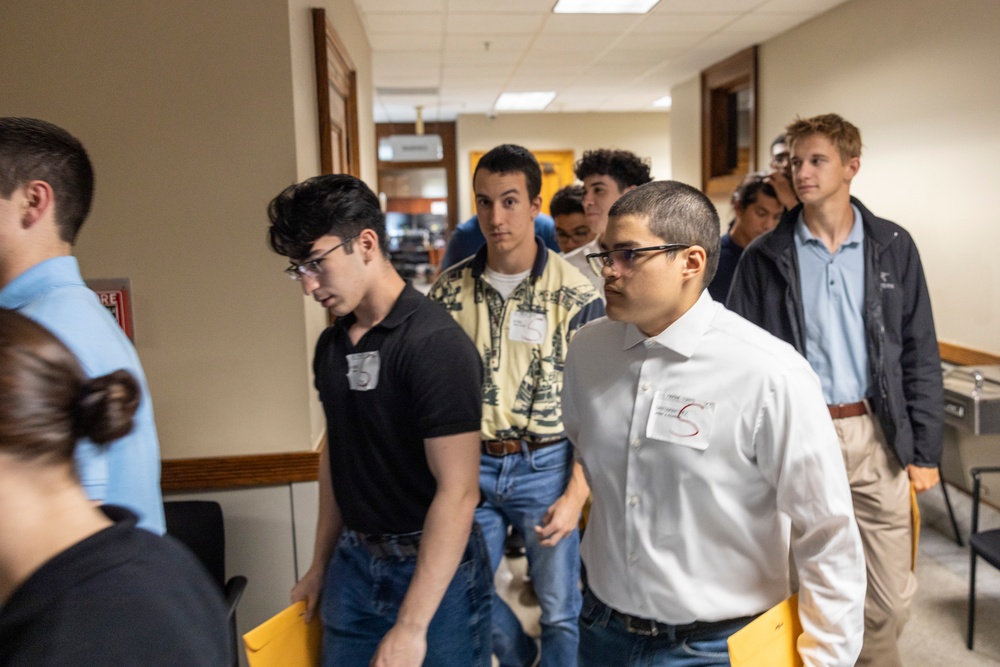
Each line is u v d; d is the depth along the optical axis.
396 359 1.29
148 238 2.10
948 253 3.77
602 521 1.31
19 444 0.59
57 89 2.03
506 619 2.02
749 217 2.81
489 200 1.90
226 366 2.16
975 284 3.58
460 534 1.27
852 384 2.02
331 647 1.43
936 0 3.75
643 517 1.22
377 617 1.40
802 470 1.09
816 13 4.79
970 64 3.54
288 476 2.19
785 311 2.07
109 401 0.66
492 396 1.92
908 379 2.05
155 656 0.59
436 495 1.28
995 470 2.58
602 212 2.84
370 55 5.33
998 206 3.40
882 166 4.29
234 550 2.22
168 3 2.03
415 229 10.72
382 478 1.34
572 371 1.36
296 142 2.11
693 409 1.15
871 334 1.98
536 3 4.28
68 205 1.14
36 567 0.60
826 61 4.81
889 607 1.98
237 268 2.13
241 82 2.07
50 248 1.13
